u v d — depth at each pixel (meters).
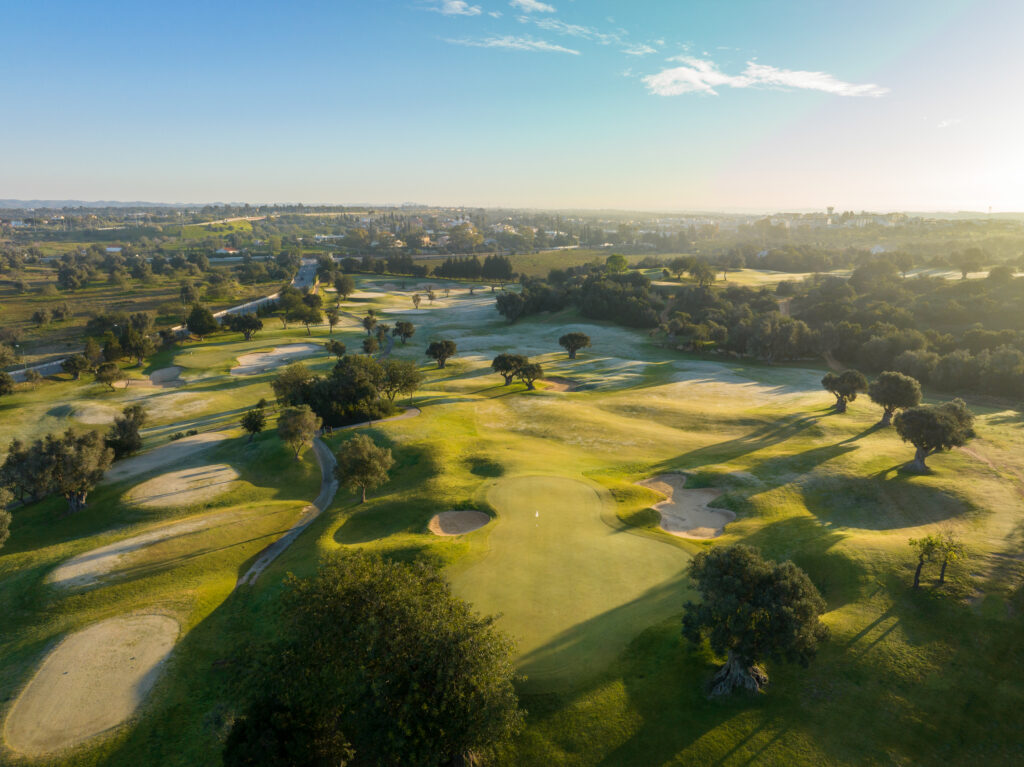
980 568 35.06
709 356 128.88
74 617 37.56
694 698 27.58
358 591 25.98
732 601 26.00
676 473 58.38
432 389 105.75
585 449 68.94
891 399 67.75
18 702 29.97
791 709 26.55
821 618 32.31
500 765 24.78
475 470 61.41
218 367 125.88
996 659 28.61
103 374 108.75
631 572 38.19
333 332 164.50
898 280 168.25
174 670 32.12
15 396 105.31
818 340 122.44
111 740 27.50
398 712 22.91
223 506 58.16
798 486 52.16
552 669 29.48
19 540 54.59
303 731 24.08
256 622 36.16
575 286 198.62
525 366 101.69
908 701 26.66
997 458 56.97
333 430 79.56
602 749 25.23
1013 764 23.61
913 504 47.69
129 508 58.00
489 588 36.47
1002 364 88.88
